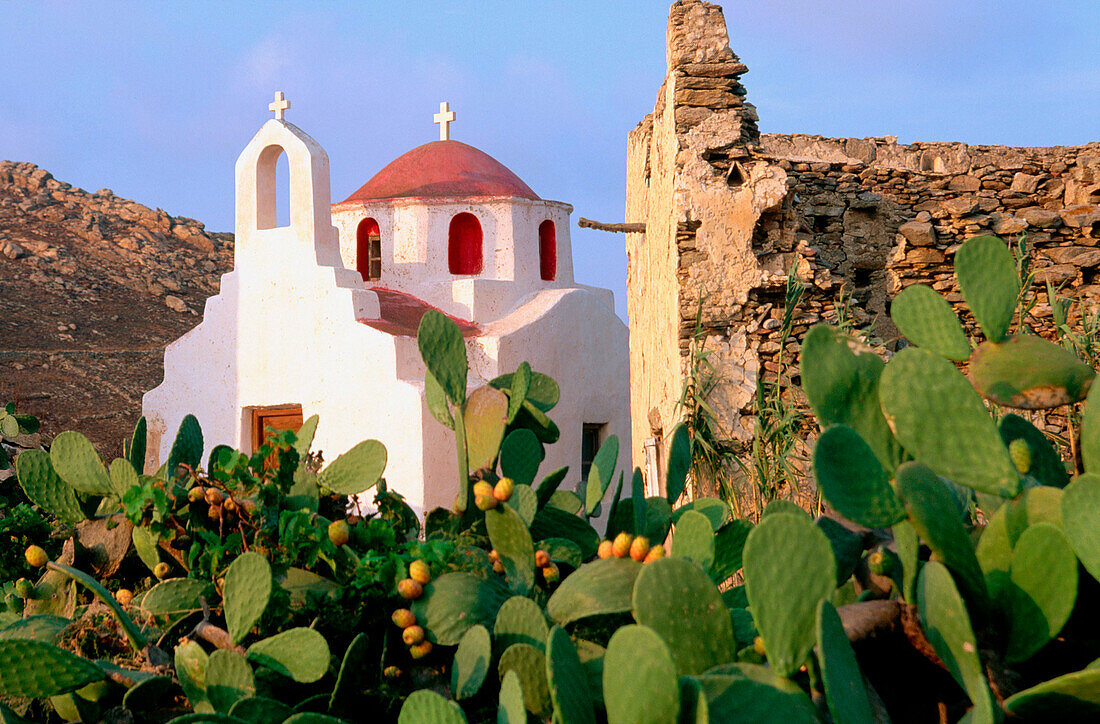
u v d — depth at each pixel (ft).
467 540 11.27
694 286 24.93
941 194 26.32
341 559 10.92
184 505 12.16
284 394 45.09
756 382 23.68
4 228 155.33
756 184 24.95
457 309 50.72
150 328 131.75
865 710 6.02
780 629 6.55
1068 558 6.49
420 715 7.69
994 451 7.53
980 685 5.85
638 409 40.47
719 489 22.72
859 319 24.88
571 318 51.42
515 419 13.06
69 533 13.60
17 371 102.12
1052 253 25.30
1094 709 5.75
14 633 11.22
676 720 5.91
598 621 9.92
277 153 48.21
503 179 57.72
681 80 25.81
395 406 41.45
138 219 172.35
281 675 9.82
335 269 44.45
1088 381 8.53
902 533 7.25
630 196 43.19
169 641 11.00
